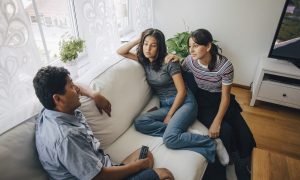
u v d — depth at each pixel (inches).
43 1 55.8
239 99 99.7
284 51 86.0
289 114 90.1
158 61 62.5
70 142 34.2
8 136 36.3
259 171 44.5
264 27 93.7
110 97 54.4
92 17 59.1
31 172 36.3
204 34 55.3
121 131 56.2
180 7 104.3
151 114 59.9
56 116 36.8
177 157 50.0
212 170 59.7
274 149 73.5
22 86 43.4
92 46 62.1
